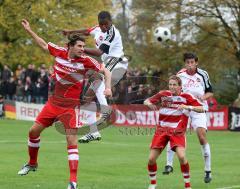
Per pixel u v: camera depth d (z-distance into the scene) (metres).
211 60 67.81
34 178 22.94
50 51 19.77
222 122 53.22
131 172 25.38
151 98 20.48
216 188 21.66
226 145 38.75
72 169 18.91
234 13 66.19
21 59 67.62
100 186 21.62
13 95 57.97
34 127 19.75
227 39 67.38
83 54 19.48
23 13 65.75
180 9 67.12
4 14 65.25
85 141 25.91
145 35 72.75
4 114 57.44
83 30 26.25
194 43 68.25
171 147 20.14
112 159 29.45
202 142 23.83
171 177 24.41
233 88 68.62
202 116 24.44
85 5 69.19
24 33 66.44
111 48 26.45
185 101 20.20
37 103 56.41
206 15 66.94
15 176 23.28
